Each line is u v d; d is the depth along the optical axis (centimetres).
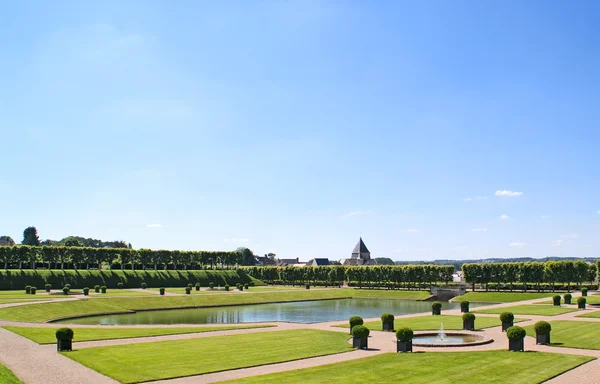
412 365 3494
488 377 3106
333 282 16388
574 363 3512
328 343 4553
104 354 3897
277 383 2973
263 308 9750
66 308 8069
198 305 10031
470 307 9588
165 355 3891
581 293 11369
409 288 14588
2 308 7094
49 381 2992
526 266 12538
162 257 16450
